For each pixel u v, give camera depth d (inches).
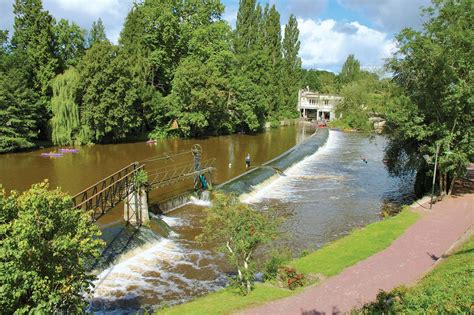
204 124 2930.6
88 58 2463.1
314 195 1584.6
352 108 2854.3
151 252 985.5
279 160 2180.1
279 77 4500.5
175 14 3176.7
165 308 662.5
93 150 2352.4
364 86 2800.2
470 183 1556.3
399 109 1295.5
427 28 1239.5
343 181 1841.8
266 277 796.6
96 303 743.7
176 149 2470.5
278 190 1653.5
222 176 1760.6
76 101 2522.1
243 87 3344.0
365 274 761.0
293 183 1785.2
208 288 815.1
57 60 2583.7
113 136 2677.2
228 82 3196.4
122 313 711.7
